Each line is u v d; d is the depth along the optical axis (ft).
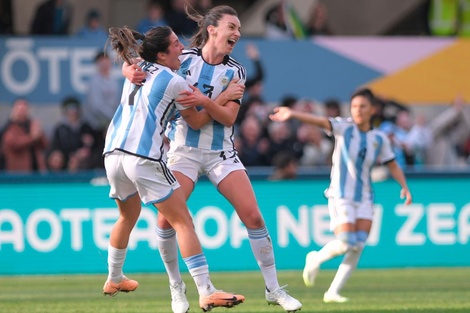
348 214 82.58
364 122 84.84
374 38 157.17
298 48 154.30
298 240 117.29
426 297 84.23
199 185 115.44
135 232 114.52
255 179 118.73
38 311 73.56
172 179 61.46
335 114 148.46
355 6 171.32
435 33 166.50
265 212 116.78
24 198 113.60
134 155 60.23
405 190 86.89
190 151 64.95
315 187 118.01
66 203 114.21
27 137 133.80
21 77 146.61
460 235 120.06
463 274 109.91
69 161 138.72
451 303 78.48
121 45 62.59
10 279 107.76
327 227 117.91
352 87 156.25
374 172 120.78
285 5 159.94
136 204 64.13
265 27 160.04
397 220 118.93
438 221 119.75
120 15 166.81
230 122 63.82
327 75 155.53
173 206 61.26
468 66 159.53
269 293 65.62
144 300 82.58
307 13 165.27
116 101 143.64
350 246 81.35
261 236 64.64
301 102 147.74
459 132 158.40
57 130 139.13
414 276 107.55
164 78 61.00
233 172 64.95
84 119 143.33
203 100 62.08
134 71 61.67
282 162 117.80
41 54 146.92
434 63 158.71
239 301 60.34
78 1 162.40
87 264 114.32
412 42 158.40
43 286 98.37
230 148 65.72
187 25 150.92
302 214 117.50
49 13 151.74
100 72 143.13
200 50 66.08
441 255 119.65
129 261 114.42
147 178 60.39
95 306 77.51
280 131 142.31
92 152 140.36
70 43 147.54
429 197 119.65
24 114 134.51
